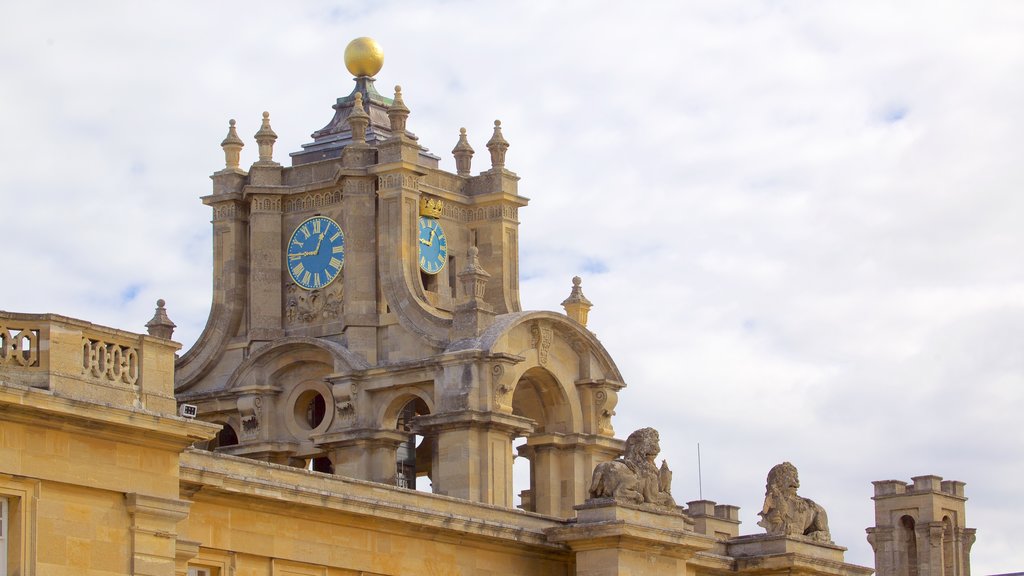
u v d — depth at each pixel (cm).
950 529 12275
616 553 8069
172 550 6494
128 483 6400
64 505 6256
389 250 9731
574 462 9750
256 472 7150
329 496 7338
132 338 6481
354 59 10288
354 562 7462
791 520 9169
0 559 6138
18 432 6166
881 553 12225
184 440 6512
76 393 6284
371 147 9881
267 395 9750
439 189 9938
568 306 10081
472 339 9444
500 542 7988
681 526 8338
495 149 10138
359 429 9531
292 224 9956
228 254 9981
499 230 10019
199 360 9969
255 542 7138
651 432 8362
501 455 9350
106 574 6331
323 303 9819
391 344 9662
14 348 6219
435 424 9338
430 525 7694
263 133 10038
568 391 9781
